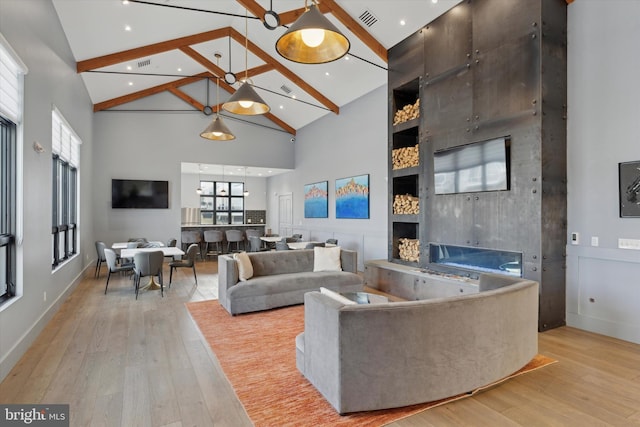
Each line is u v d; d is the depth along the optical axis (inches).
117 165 343.6
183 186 488.4
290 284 179.5
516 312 100.7
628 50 131.6
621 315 134.0
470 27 169.9
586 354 120.2
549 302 144.3
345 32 229.0
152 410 86.3
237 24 256.7
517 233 149.2
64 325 151.8
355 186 304.5
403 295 201.5
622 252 132.6
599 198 139.6
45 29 153.8
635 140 129.6
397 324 83.0
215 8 218.4
